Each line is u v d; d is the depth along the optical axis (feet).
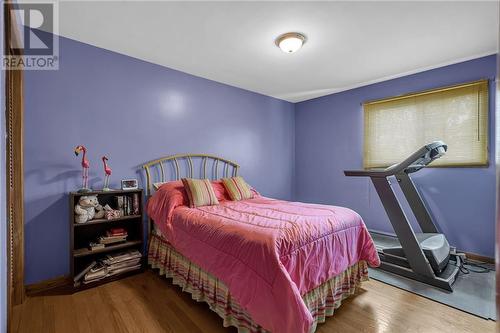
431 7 6.57
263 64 10.21
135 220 8.95
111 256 8.25
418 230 10.98
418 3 6.41
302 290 5.16
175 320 5.84
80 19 7.03
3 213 3.79
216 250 5.76
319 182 14.98
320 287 5.80
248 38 8.16
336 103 14.11
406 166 7.68
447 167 10.20
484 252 9.43
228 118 12.69
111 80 8.90
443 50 8.95
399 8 6.61
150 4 6.42
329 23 7.30
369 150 12.64
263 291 4.62
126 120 9.25
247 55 9.39
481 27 7.48
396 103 11.69
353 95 13.34
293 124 16.31
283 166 15.65
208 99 11.87
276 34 7.91
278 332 4.31
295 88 13.37
